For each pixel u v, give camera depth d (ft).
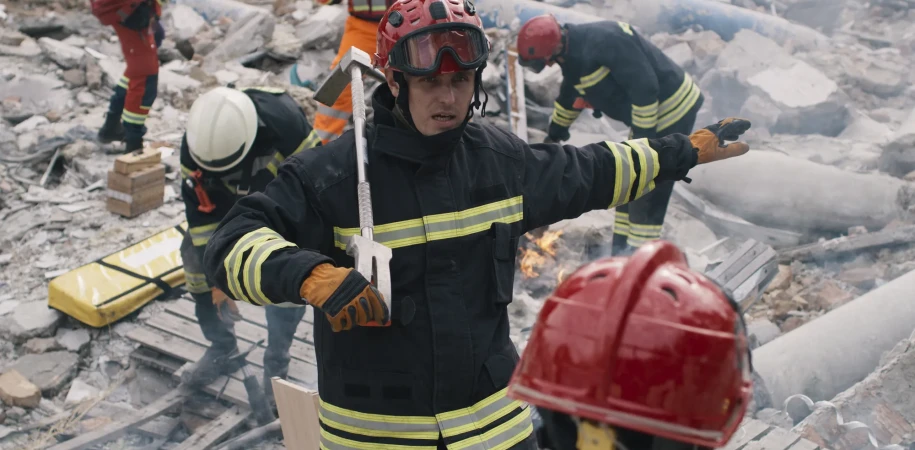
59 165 20.79
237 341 13.83
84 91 23.54
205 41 25.73
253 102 11.65
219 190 11.84
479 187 6.96
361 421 6.91
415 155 6.73
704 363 3.60
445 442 6.76
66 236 17.79
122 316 14.89
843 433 10.62
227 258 6.23
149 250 16.24
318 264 5.85
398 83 6.72
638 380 3.61
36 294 16.02
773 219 17.58
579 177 7.32
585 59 15.21
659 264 3.88
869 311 12.84
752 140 20.66
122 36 18.92
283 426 10.09
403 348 6.77
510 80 22.35
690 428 3.61
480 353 6.84
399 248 6.77
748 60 23.00
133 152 18.86
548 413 3.93
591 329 3.71
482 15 25.81
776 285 15.65
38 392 13.43
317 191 6.73
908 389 11.18
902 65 25.49
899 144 18.47
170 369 13.73
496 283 6.93
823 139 20.53
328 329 6.94
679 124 15.93
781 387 12.03
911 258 16.05
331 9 26.73
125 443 12.70
